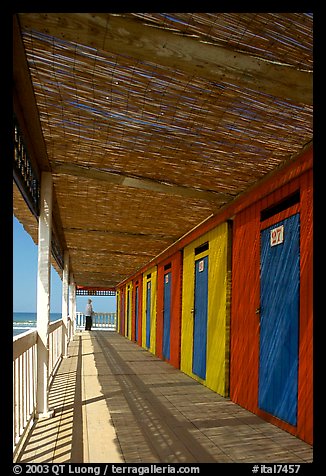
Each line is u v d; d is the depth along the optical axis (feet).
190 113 9.52
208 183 14.40
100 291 75.00
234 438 11.30
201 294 20.36
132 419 13.15
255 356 14.19
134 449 10.41
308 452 10.19
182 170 13.23
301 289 11.48
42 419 13.08
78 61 7.95
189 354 21.85
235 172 13.17
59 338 26.48
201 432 11.84
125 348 36.04
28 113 10.01
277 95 8.32
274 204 13.26
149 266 35.14
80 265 41.32
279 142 10.78
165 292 28.73
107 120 10.19
